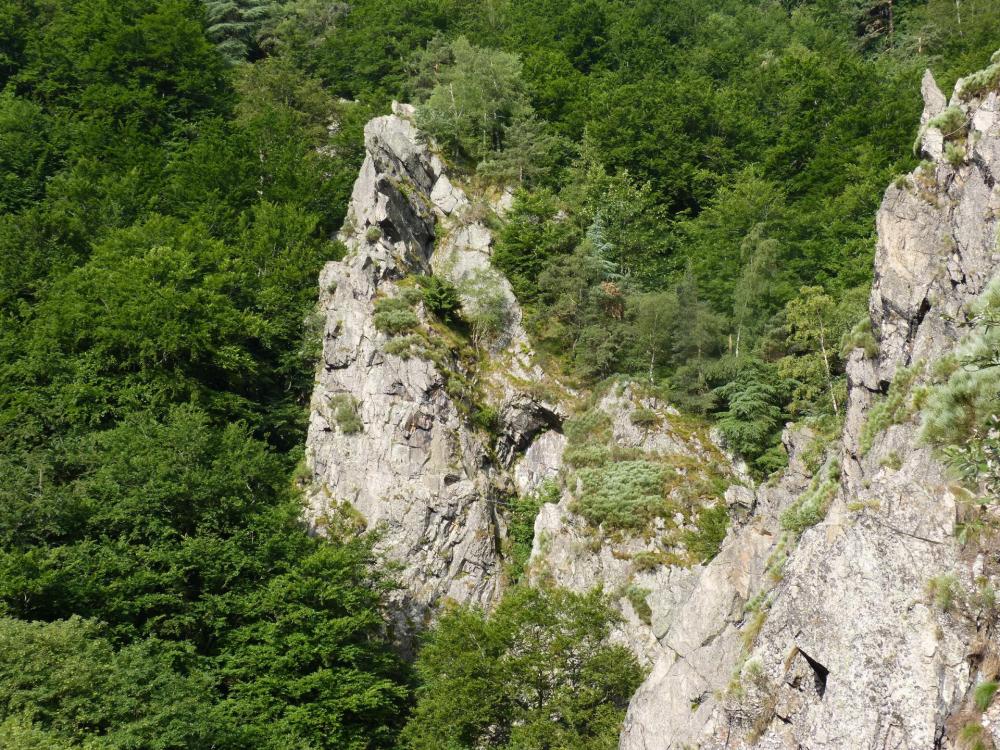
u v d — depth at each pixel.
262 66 82.94
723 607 25.94
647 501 39.19
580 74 75.69
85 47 75.12
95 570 31.94
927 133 25.16
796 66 75.06
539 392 48.19
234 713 30.36
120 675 27.30
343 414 45.16
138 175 59.97
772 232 55.88
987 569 15.65
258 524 35.75
